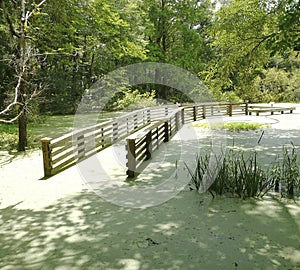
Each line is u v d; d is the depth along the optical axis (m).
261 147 5.84
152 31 15.75
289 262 2.02
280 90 20.97
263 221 2.67
